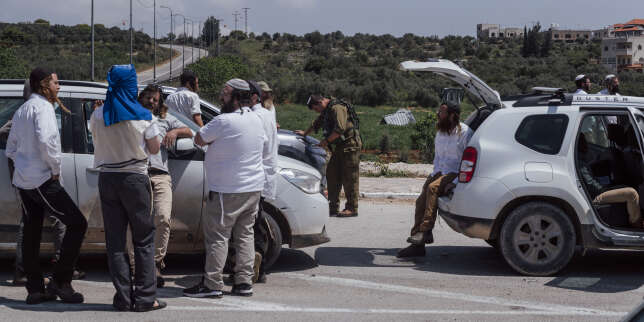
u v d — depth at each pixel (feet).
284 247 25.35
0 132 18.76
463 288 19.44
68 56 387.55
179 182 19.56
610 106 21.06
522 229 20.77
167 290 18.62
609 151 22.56
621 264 22.97
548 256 20.75
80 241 16.98
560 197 20.49
